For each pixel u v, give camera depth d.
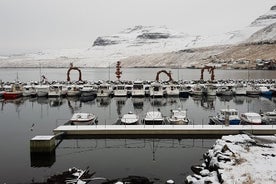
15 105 74.44
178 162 34.91
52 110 67.62
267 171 26.36
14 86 88.56
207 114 61.00
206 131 42.50
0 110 67.81
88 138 42.94
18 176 31.55
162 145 41.09
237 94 86.38
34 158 36.06
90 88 87.69
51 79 171.62
